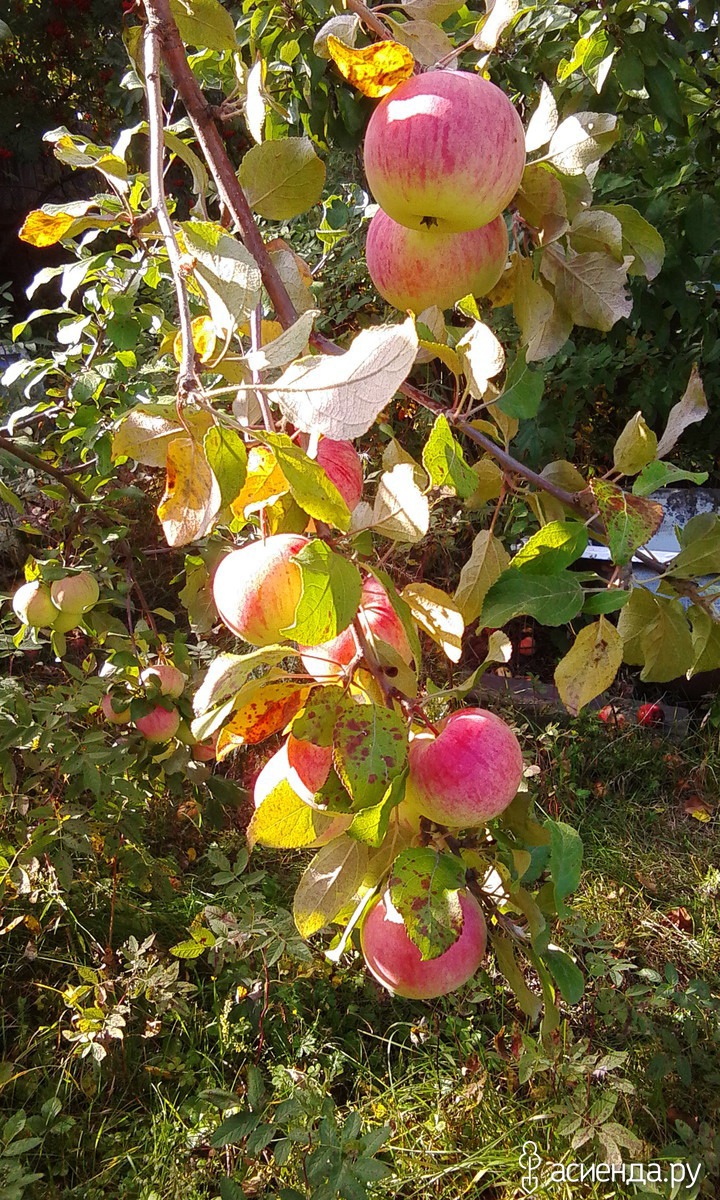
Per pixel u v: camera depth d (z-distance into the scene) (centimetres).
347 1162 74
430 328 57
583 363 178
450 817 43
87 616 110
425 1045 108
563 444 181
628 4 117
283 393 31
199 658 129
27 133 362
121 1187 93
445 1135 97
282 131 78
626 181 153
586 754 162
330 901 44
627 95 129
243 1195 80
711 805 152
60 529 112
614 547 46
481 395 51
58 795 122
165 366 123
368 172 51
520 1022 109
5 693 107
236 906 109
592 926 106
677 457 199
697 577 58
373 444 163
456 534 173
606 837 143
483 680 175
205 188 60
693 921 127
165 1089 105
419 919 38
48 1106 95
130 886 131
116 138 337
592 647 46
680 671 55
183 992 106
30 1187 93
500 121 48
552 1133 95
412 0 55
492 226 55
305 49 114
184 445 41
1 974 116
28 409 114
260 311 41
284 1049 106
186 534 41
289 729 41
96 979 104
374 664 38
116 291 106
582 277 58
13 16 328
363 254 157
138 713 108
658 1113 99
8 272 393
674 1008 110
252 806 149
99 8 328
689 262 160
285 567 37
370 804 34
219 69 108
